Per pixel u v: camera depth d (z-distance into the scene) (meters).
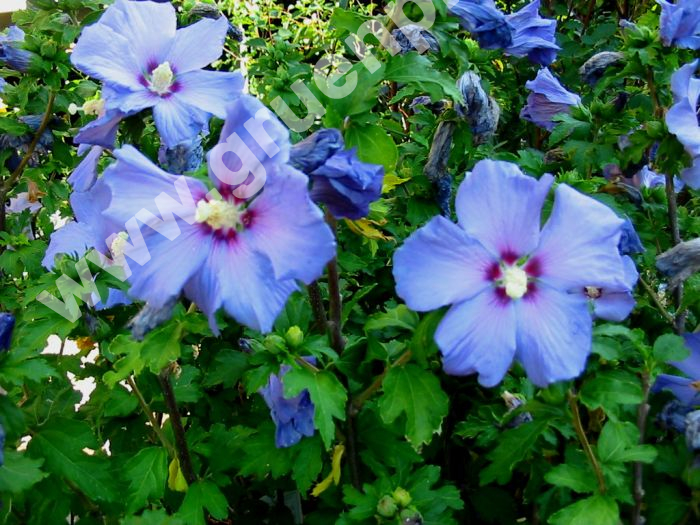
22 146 0.57
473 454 0.48
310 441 0.42
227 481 0.45
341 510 0.44
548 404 0.35
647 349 0.36
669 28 0.47
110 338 0.41
